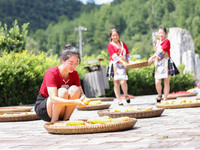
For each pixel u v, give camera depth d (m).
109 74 7.11
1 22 11.41
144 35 126.31
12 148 2.53
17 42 11.16
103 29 135.75
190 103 5.49
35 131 3.53
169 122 3.77
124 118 3.33
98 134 3.02
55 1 158.88
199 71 17.00
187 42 17.80
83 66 11.12
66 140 2.79
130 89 12.30
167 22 121.81
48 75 3.60
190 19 116.62
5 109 5.82
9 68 8.62
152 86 12.94
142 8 131.62
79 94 3.61
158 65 6.97
